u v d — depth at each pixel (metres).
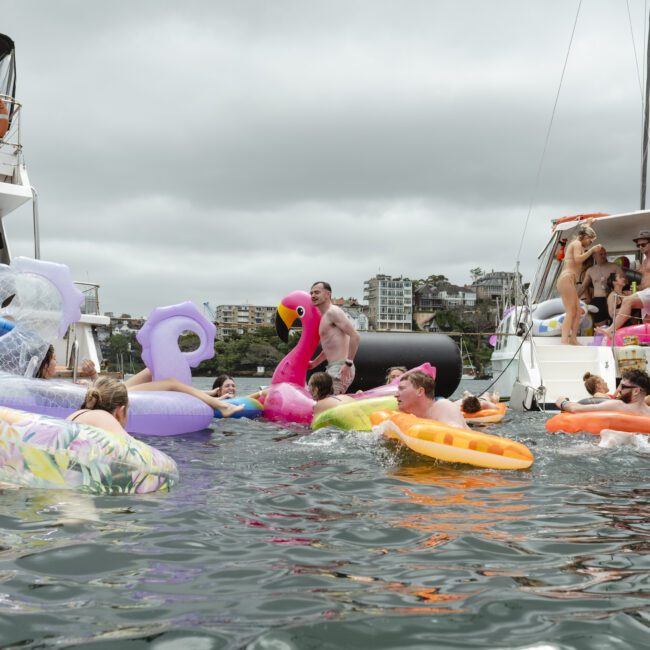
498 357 13.55
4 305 7.95
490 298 136.38
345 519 3.72
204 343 8.75
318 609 2.42
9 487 4.20
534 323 12.51
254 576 2.76
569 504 4.13
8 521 3.50
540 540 3.33
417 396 6.22
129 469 4.31
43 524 3.47
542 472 5.20
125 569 2.82
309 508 3.97
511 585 2.69
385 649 2.11
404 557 3.04
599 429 6.95
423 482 4.78
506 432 7.54
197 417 7.89
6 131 13.42
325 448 6.32
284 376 9.73
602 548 3.20
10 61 14.17
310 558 3.01
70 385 7.14
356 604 2.47
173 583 2.67
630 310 11.16
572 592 2.61
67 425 4.39
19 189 12.88
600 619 2.35
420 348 11.59
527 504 4.12
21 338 7.22
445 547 3.20
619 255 14.14
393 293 150.50
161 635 2.18
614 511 3.95
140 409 7.51
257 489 4.49
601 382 8.38
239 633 2.21
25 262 7.28
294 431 7.91
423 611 2.41
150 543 3.19
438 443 5.53
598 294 12.34
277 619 2.32
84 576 2.73
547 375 10.71
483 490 4.52
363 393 8.86
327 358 9.43
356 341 9.33
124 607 2.42
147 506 3.92
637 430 6.85
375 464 5.48
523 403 10.72
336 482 4.75
